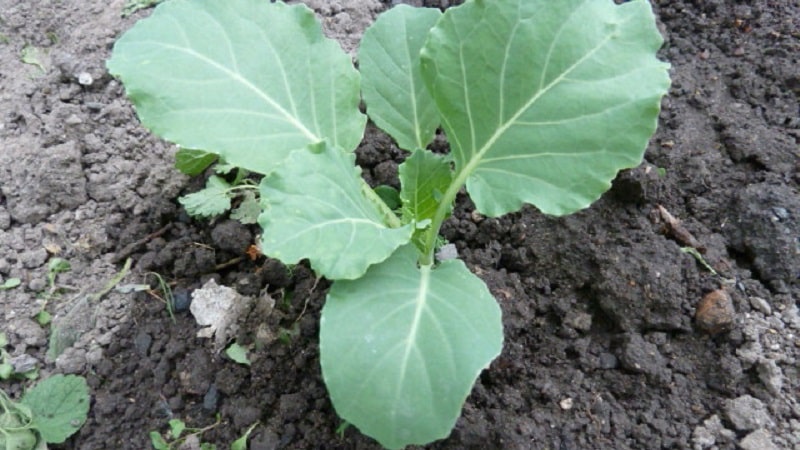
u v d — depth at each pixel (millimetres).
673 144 402
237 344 348
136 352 352
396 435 244
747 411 315
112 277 376
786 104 412
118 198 399
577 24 274
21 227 390
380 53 339
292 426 327
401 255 294
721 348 337
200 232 389
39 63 450
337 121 323
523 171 288
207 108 295
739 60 437
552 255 369
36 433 326
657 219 374
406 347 253
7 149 406
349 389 247
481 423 318
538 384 334
